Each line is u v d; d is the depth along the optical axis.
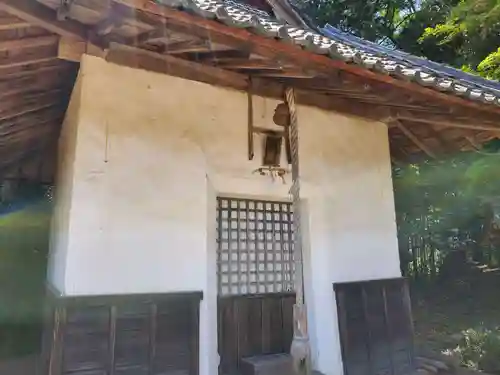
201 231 2.81
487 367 4.36
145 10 1.83
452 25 8.23
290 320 3.27
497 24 7.45
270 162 3.22
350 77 2.57
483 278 7.18
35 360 3.59
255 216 3.28
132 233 2.56
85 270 2.39
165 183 2.74
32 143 4.86
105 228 2.49
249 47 2.18
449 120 3.42
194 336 2.62
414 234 8.17
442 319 6.77
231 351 2.96
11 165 5.44
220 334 2.94
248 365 2.90
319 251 3.30
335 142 3.60
